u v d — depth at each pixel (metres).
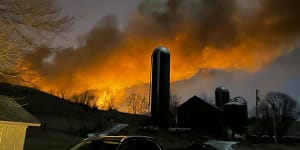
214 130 58.31
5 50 10.39
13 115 9.58
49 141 31.97
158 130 50.78
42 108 64.81
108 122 66.50
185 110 62.00
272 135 70.50
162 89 55.31
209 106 60.38
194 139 46.41
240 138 58.38
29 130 39.75
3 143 9.06
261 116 77.31
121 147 8.02
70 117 63.56
